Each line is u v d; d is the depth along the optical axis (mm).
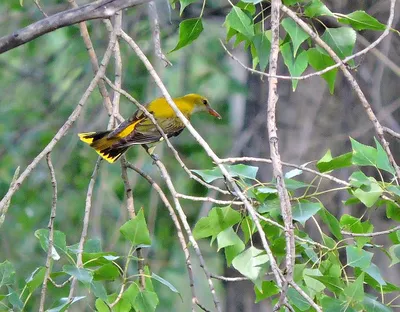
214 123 15195
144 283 6859
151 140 9164
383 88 11812
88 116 14148
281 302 5648
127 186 7863
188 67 15016
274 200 6703
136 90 13891
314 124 11711
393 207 6992
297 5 7664
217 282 16156
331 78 7496
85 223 7219
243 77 16000
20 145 14703
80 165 14438
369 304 6387
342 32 7367
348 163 6758
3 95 15070
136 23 13648
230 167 6875
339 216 11398
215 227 6762
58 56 15070
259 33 7320
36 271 6703
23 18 14570
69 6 12766
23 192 14461
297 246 6836
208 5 13945
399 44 11703
